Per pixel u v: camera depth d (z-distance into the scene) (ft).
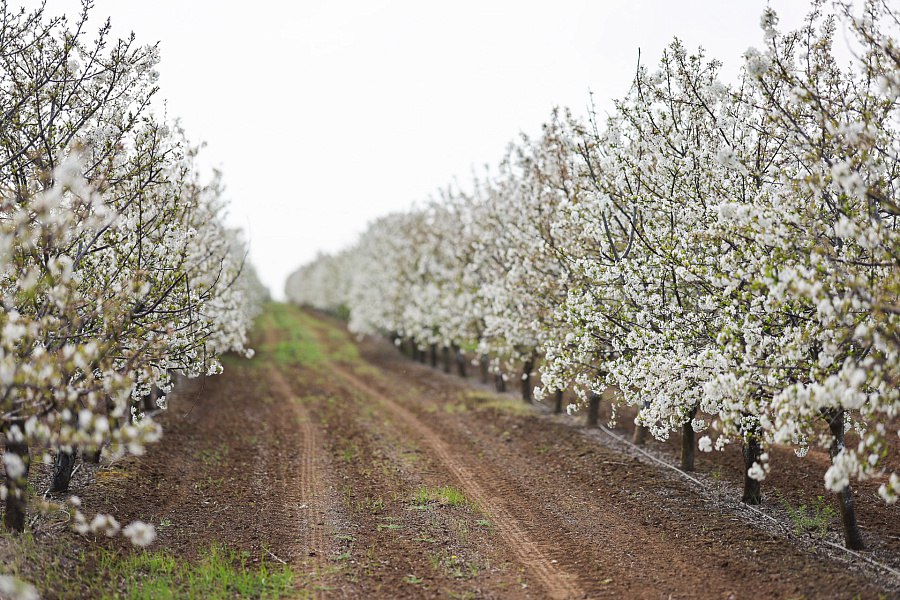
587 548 34.01
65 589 27.22
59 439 21.11
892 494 22.15
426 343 118.93
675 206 36.04
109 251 36.19
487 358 100.37
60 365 22.22
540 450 56.03
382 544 34.96
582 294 42.11
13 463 21.21
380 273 142.10
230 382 101.86
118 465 44.91
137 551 32.76
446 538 35.81
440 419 72.43
